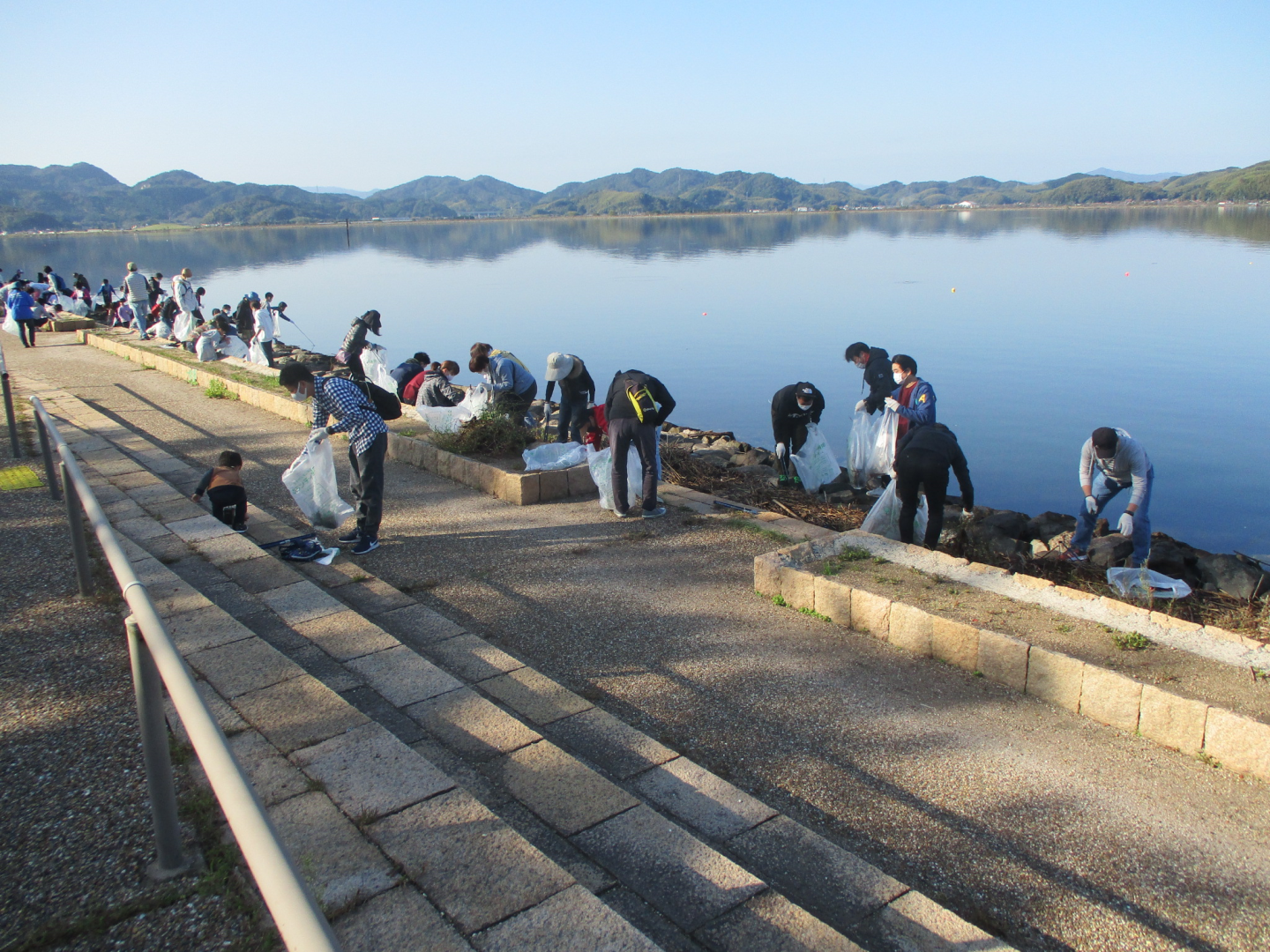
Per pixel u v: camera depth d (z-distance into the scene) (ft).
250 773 10.33
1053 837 11.17
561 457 27.32
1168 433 46.03
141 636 7.93
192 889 8.45
